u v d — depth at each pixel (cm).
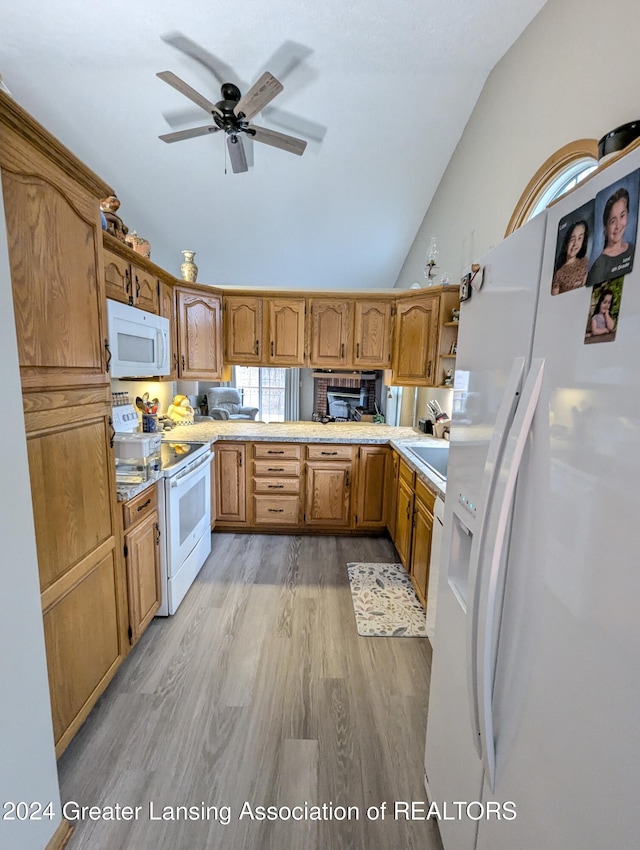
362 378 733
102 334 147
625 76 136
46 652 118
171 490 208
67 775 131
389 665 185
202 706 159
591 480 54
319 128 311
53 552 121
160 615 215
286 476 322
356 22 211
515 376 74
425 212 412
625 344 48
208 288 317
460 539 108
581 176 175
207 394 731
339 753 142
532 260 72
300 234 463
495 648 77
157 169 363
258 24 216
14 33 228
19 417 96
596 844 51
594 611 52
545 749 62
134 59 248
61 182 121
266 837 116
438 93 268
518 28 205
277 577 262
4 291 90
